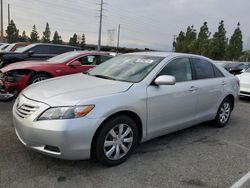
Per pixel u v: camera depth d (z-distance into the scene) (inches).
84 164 145.1
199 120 199.6
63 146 126.0
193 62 197.2
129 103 144.6
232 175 142.3
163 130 169.8
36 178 129.1
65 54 348.2
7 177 128.3
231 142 192.7
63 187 123.2
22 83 287.0
